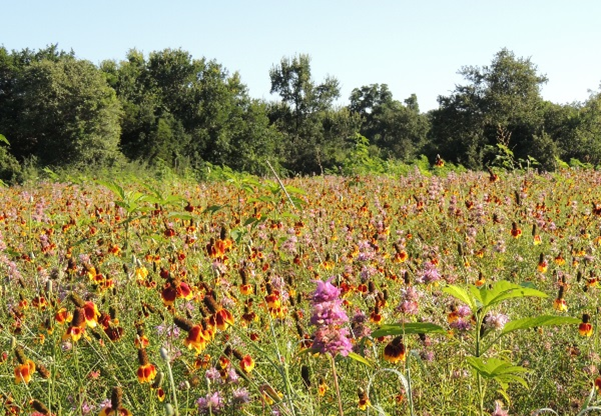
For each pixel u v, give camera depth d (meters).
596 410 3.50
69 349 4.19
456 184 13.15
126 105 58.19
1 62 58.38
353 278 5.38
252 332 4.09
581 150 41.66
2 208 12.48
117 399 2.67
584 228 7.70
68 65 51.53
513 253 7.38
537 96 53.94
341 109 77.88
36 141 51.97
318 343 2.48
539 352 4.32
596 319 4.14
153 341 4.38
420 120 95.38
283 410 2.82
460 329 3.69
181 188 16.84
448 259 6.79
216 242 4.83
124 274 5.57
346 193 13.32
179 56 65.75
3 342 4.39
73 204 11.55
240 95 67.38
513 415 3.69
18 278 5.57
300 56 76.06
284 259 6.30
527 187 11.88
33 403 3.07
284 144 68.38
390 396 3.49
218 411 3.28
